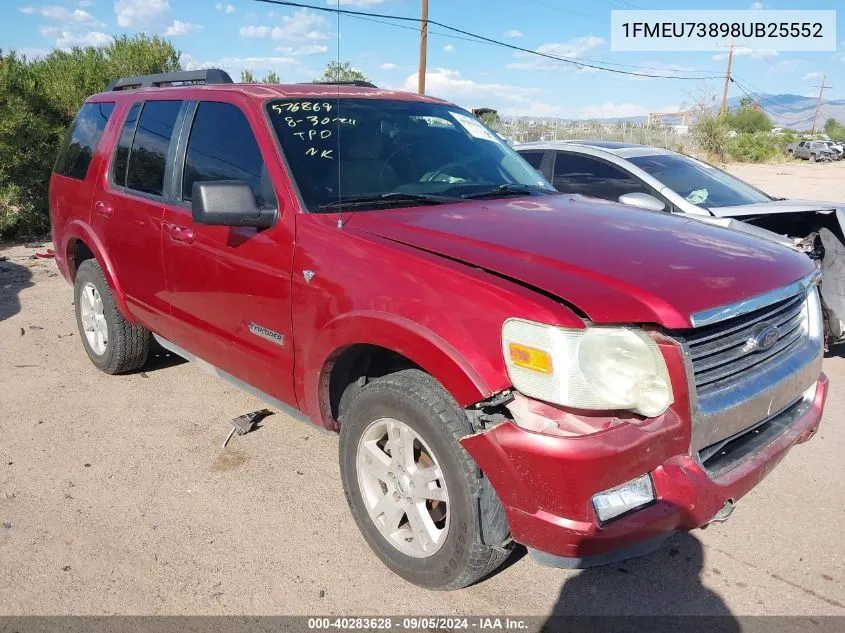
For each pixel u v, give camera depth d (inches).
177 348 171.3
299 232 123.3
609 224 124.6
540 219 125.6
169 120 164.4
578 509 88.4
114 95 194.4
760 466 105.4
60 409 177.9
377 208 129.9
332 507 136.6
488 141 168.9
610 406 89.6
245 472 148.9
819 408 123.6
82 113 208.8
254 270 131.3
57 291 296.0
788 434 114.3
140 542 124.3
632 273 99.2
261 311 131.6
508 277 98.9
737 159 1612.9
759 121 2117.4
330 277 115.9
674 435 93.0
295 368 126.3
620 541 90.4
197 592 112.1
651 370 91.3
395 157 145.2
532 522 91.5
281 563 119.6
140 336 191.2
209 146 149.7
